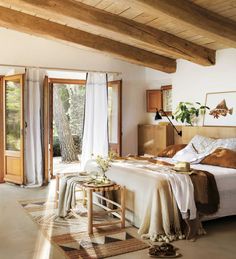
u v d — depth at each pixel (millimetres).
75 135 11102
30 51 6410
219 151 4770
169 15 3996
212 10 4316
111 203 4402
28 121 6523
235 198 4164
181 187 3748
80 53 6844
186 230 3729
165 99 7184
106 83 7098
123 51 6230
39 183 6516
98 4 4668
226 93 5559
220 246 3475
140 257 3184
